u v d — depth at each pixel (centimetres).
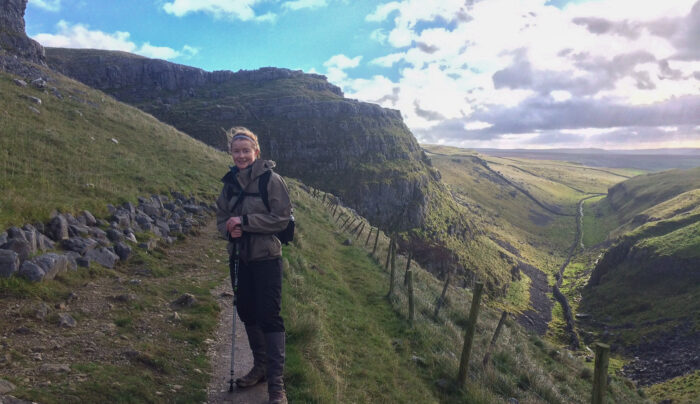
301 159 15612
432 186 17838
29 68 3506
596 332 10856
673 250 12081
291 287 1030
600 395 650
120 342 493
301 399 495
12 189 948
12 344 433
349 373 739
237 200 357
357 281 1678
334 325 980
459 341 1318
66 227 854
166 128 3934
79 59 19188
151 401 370
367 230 3922
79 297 636
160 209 1405
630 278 12781
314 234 2245
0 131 1455
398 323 1269
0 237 656
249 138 366
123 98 18238
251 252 356
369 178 15100
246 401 403
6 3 4956
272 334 366
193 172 2333
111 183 1377
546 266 18625
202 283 869
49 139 1645
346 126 16950
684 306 10350
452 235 15388
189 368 465
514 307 12388
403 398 748
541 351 1977
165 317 625
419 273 2500
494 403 917
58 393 337
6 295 562
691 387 6981
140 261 915
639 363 8738
